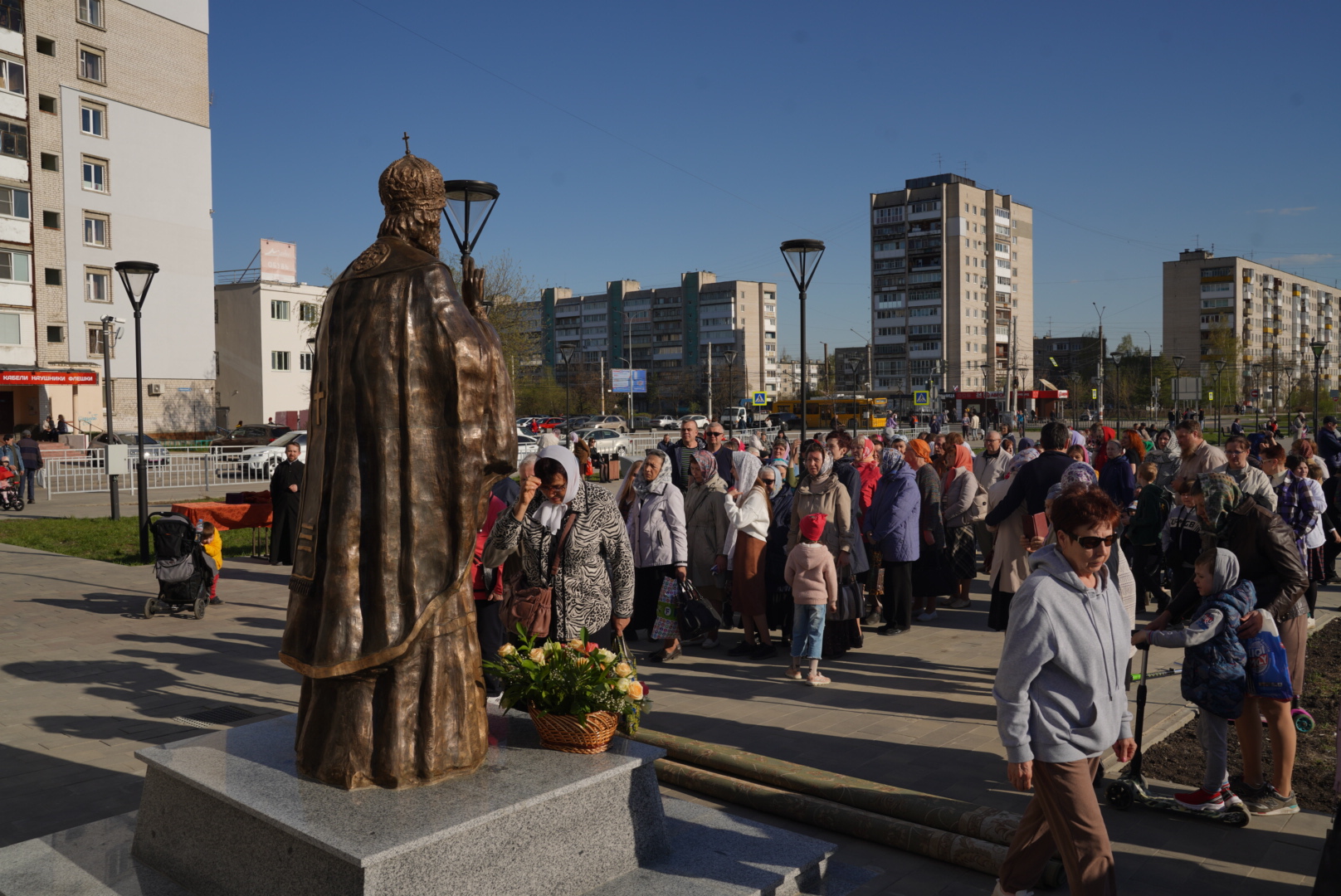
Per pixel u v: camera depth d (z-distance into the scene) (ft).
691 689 23.67
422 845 10.18
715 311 421.59
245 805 11.06
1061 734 10.71
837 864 13.98
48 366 141.79
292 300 198.39
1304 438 34.19
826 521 25.43
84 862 12.85
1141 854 14.23
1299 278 490.08
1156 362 320.29
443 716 11.81
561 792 11.64
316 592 11.87
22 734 20.12
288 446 43.60
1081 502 10.85
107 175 148.87
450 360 11.78
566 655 13.32
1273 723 15.69
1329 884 10.55
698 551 28.91
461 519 11.89
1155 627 16.22
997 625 23.07
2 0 135.03
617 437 131.34
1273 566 16.71
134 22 151.74
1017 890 11.73
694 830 14.15
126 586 39.24
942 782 17.07
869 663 26.25
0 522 62.85
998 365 363.15
